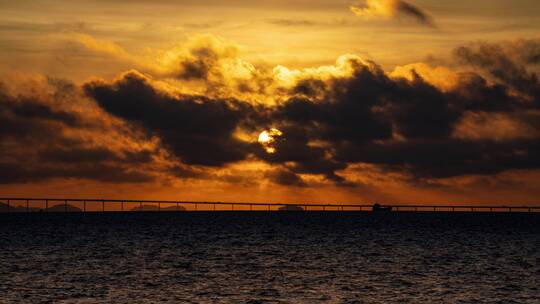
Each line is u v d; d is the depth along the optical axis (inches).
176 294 2910.9
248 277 3447.3
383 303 2721.5
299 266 3961.6
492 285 3184.1
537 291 3021.7
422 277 3454.7
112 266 3929.6
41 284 3139.8
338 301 2765.7
